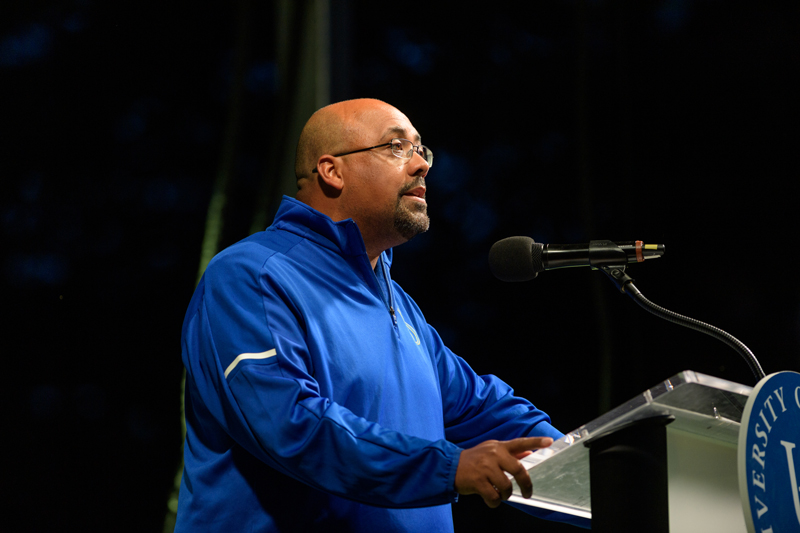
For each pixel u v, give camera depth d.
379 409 6.46
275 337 5.91
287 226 7.17
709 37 21.44
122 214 20.08
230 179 17.77
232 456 6.21
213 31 20.03
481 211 23.36
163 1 19.64
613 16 21.34
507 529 20.42
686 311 20.95
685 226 21.36
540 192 23.34
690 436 4.70
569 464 5.02
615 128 21.50
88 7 19.33
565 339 22.45
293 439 5.42
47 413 19.20
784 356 20.42
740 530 4.82
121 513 19.05
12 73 18.95
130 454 19.28
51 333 19.47
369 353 6.57
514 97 23.44
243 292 6.23
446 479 5.07
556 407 22.36
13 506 18.72
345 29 16.16
